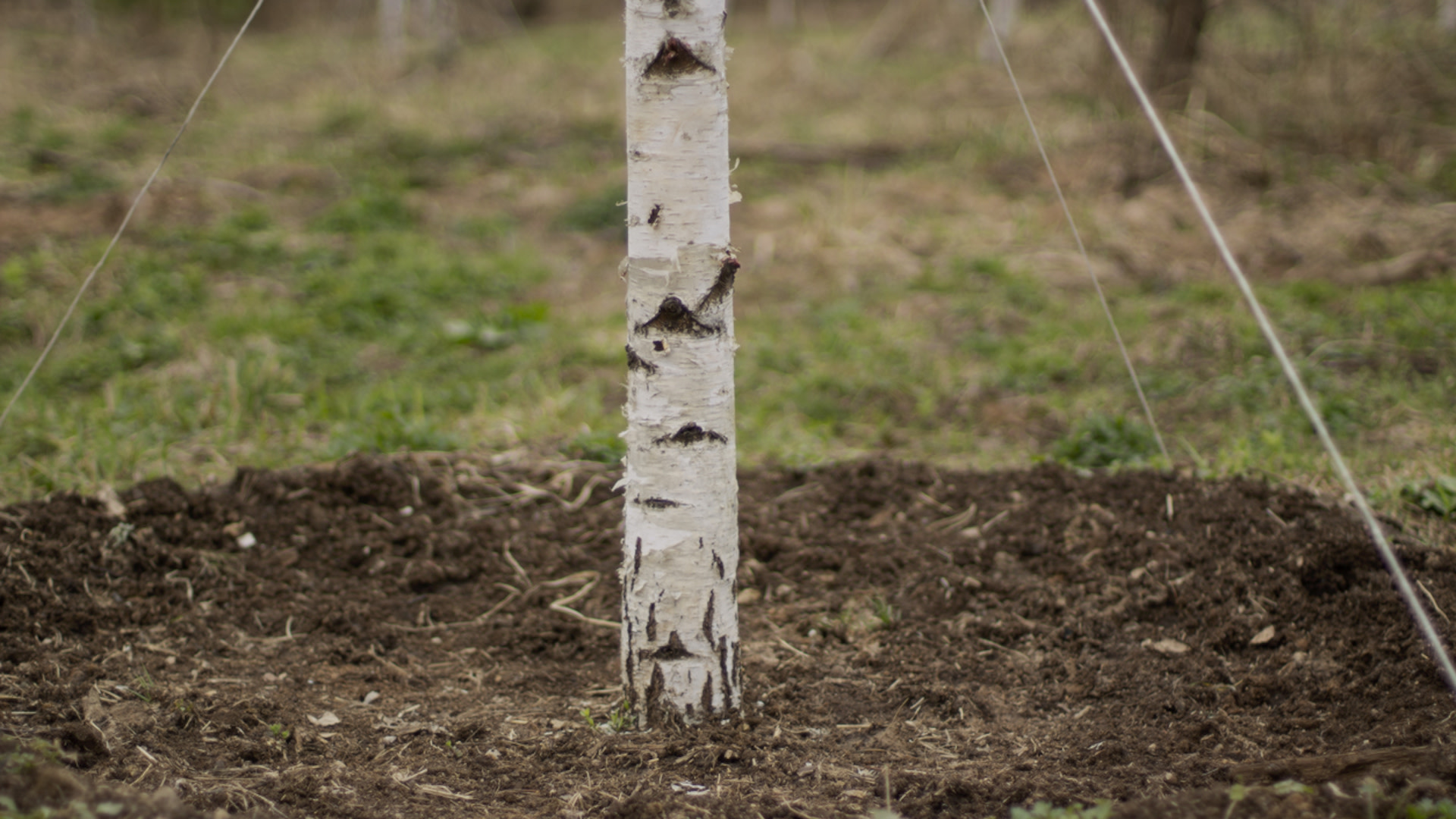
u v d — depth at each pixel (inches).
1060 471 181.2
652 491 109.5
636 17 99.8
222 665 133.2
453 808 105.3
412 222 349.1
